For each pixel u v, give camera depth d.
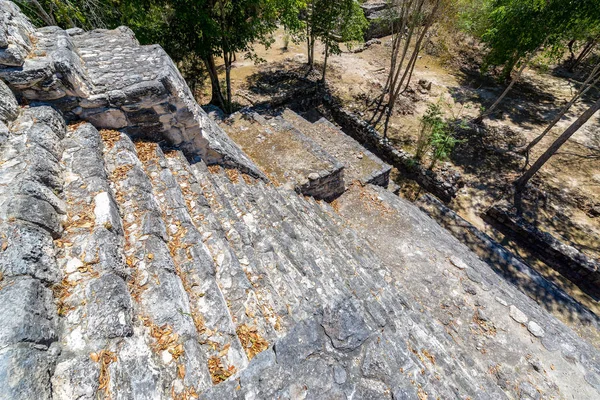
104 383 2.02
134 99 4.16
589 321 7.47
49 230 2.64
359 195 8.50
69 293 2.39
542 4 11.24
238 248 3.85
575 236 10.70
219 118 10.17
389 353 2.36
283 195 6.48
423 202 10.91
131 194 3.57
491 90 18.36
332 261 4.74
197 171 4.95
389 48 22.03
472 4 17.23
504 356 4.91
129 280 2.73
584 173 13.02
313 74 18.39
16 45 3.51
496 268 8.90
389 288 4.82
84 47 5.04
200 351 2.46
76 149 3.63
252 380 2.16
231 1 11.41
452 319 5.46
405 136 14.58
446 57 21.19
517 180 12.38
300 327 2.42
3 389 1.61
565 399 4.43
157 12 12.02
